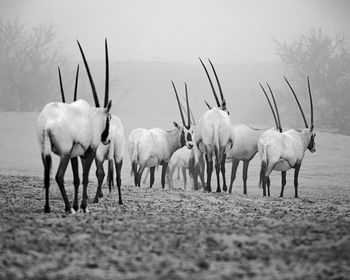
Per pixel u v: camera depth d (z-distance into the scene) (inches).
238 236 904.3
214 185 2930.6
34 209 1238.3
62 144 1123.3
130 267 682.2
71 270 667.4
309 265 706.2
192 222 1074.7
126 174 3243.1
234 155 2158.0
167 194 1740.9
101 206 1386.6
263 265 703.7
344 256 759.7
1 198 1478.8
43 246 788.6
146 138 1978.3
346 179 3179.1
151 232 922.1
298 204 1715.1
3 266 677.3
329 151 4040.4
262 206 1588.3
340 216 1384.1
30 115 5024.6
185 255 754.2
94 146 1219.9
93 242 826.8
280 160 1956.2
